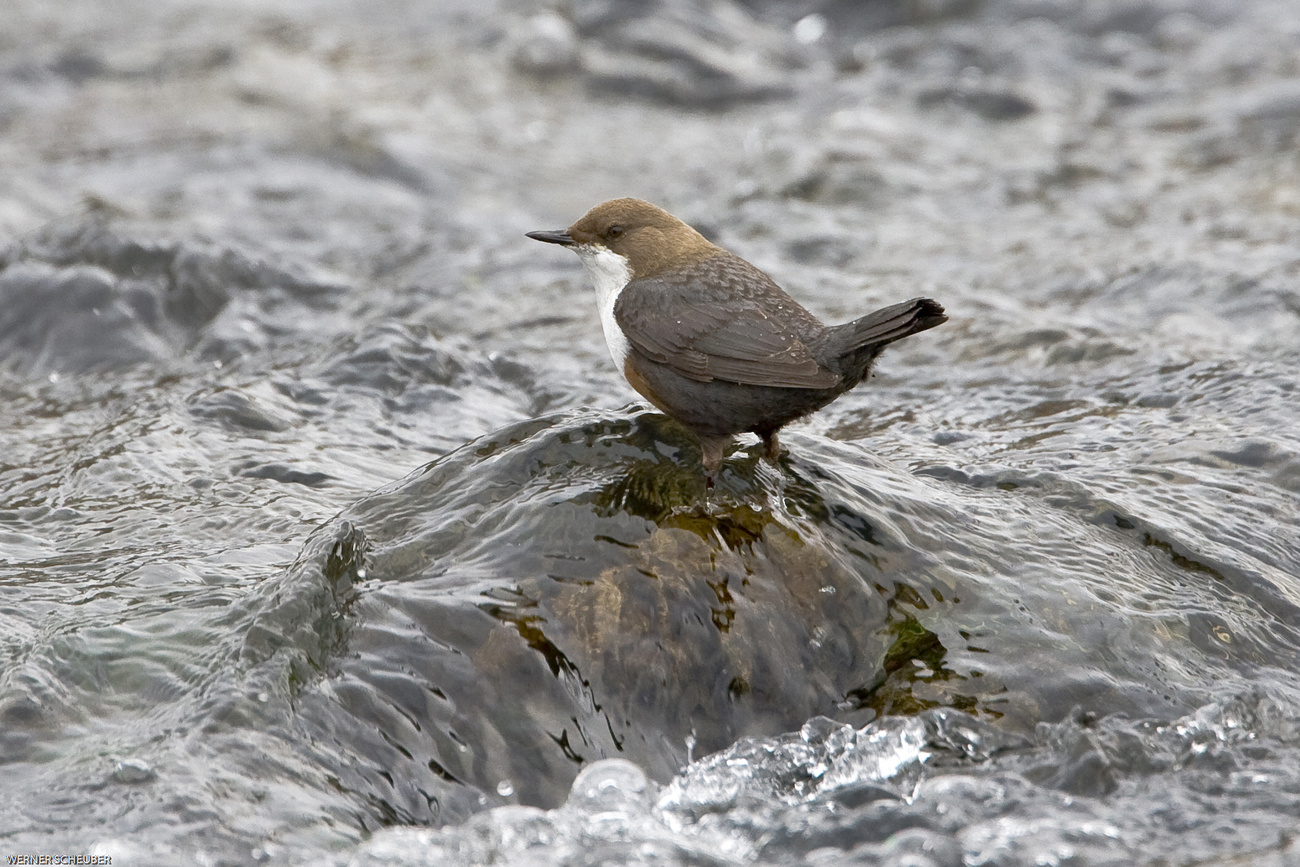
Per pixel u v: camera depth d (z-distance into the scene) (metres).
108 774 6.64
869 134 21.27
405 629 7.40
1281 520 9.51
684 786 7.17
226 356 13.90
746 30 27.73
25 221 17.94
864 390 12.66
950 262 16.17
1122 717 7.59
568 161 21.61
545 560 7.83
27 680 7.30
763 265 16.30
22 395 13.27
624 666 7.43
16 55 24.70
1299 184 17.64
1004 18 27.48
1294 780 7.23
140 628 7.73
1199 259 15.02
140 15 27.97
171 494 10.06
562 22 27.30
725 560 7.92
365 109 22.78
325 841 6.40
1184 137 20.48
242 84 23.81
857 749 7.45
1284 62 23.23
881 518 8.59
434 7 29.36
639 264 9.95
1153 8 26.52
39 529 9.55
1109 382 12.27
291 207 18.88
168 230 16.09
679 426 9.12
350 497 9.98
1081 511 9.34
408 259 16.92
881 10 28.80
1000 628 8.03
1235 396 11.59
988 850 6.65
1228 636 8.30
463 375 12.89
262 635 7.34
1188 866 6.53
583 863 6.48
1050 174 19.19
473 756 7.01
